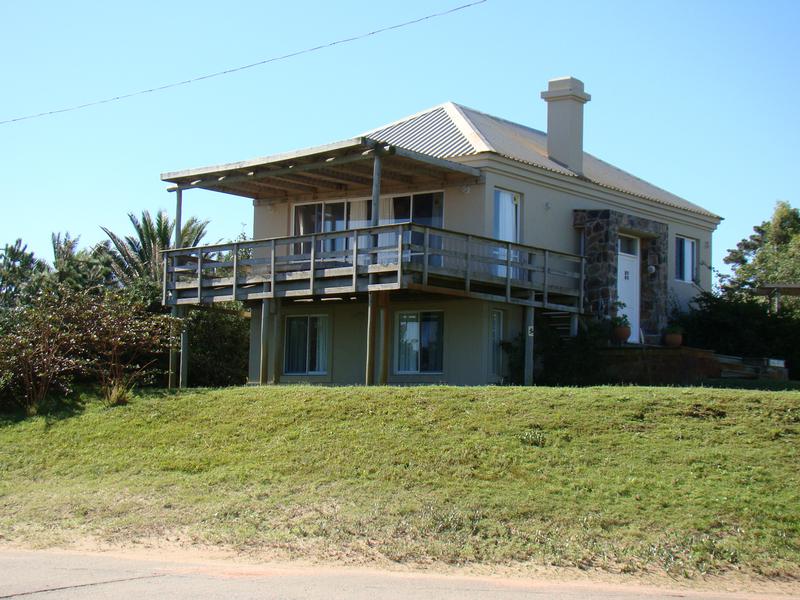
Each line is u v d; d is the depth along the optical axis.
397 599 8.59
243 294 21.83
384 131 25.00
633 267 25.94
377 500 12.43
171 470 15.05
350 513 12.08
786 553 10.36
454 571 10.15
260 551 11.13
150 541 11.88
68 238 33.75
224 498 13.30
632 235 25.53
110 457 16.31
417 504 12.11
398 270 18.41
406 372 22.27
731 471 12.27
